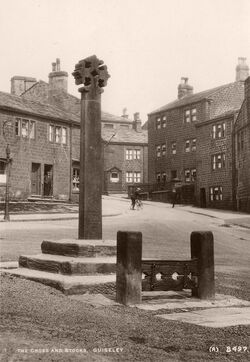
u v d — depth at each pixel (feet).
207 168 171.22
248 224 105.29
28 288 28.22
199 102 182.50
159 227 93.15
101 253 31.55
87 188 32.94
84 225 33.04
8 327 20.57
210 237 29.50
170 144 198.39
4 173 129.29
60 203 139.33
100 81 33.71
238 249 65.36
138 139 236.22
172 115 197.88
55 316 23.20
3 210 115.14
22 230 76.38
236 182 156.15
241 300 29.76
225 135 161.99
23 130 135.13
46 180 143.54
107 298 27.89
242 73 192.54
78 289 28.17
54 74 187.01
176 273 30.91
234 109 168.35
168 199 185.16
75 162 153.07
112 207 144.97
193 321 24.07
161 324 23.17
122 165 231.71
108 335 20.81
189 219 115.55
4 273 32.24
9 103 133.18
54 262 30.66
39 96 189.06
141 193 201.46
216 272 43.06
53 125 144.66
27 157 135.44
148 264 27.66
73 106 183.32
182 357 18.56
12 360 16.56
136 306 26.66
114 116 249.75
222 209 161.27
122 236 27.17
